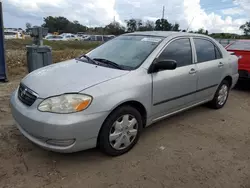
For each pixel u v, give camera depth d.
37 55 6.01
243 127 4.18
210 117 4.55
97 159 2.99
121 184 2.56
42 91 2.72
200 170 2.87
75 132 2.55
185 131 3.90
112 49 3.84
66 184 2.53
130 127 3.08
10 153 3.01
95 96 2.66
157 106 3.42
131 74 3.08
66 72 3.15
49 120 2.52
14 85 6.32
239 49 6.58
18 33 46.31
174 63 3.15
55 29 89.25
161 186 2.56
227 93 5.10
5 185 2.47
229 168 2.94
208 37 4.54
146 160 3.02
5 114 4.21
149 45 3.60
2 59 6.50
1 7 6.22
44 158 2.95
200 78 4.11
